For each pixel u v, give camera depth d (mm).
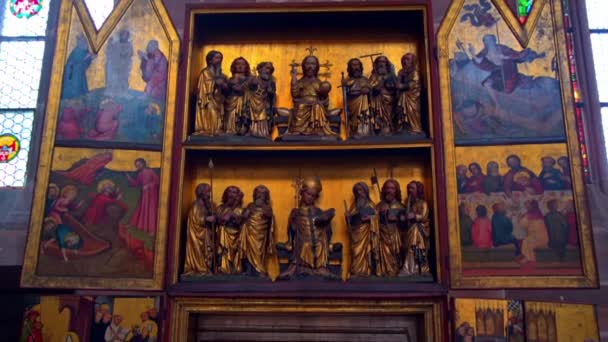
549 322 5836
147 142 6715
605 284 7141
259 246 6660
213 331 6773
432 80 6859
